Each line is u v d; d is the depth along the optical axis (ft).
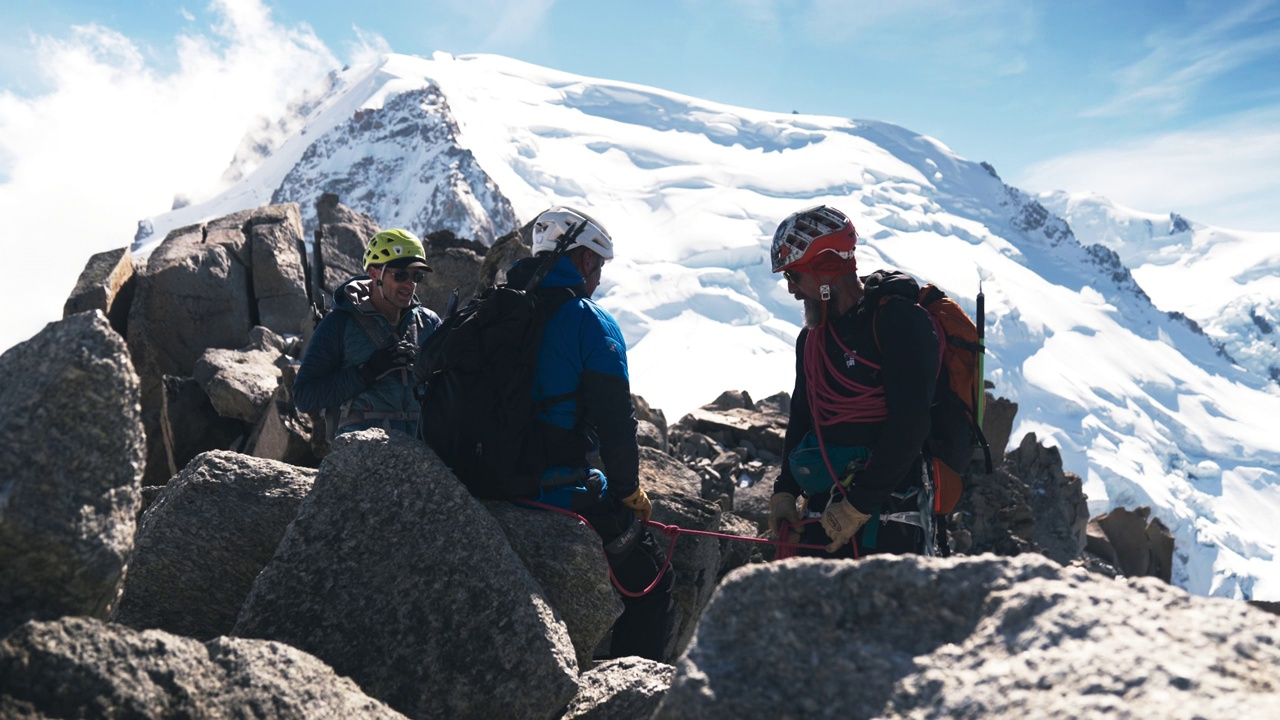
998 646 5.83
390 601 10.41
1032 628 5.82
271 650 7.70
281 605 10.39
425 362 13.11
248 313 45.65
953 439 13.21
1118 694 5.07
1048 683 5.33
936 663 5.89
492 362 12.66
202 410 38.55
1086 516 46.96
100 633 6.81
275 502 12.95
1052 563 6.36
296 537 10.71
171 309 43.32
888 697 5.78
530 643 10.23
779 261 13.26
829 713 5.83
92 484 6.79
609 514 13.71
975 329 13.17
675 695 6.24
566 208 13.67
